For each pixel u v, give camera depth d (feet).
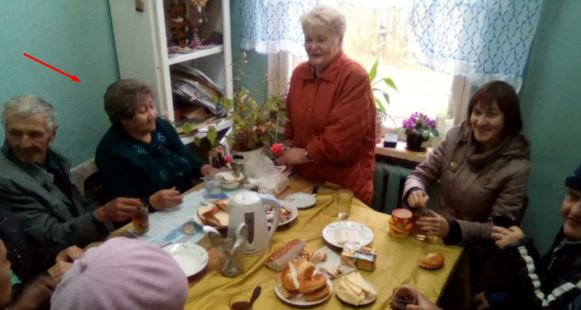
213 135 6.79
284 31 7.46
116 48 6.98
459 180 5.58
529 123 6.30
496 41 5.87
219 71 8.18
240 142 5.79
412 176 6.04
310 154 5.88
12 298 3.41
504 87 4.99
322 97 5.93
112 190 5.75
